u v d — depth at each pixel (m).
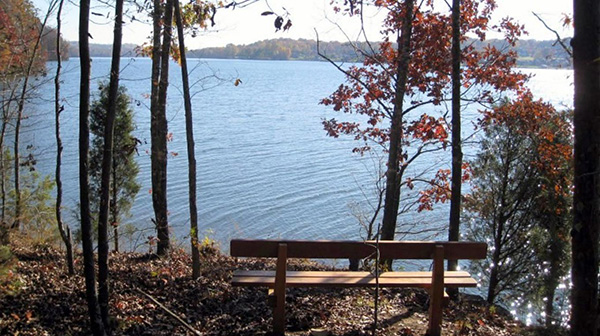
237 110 65.94
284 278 5.66
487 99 12.77
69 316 6.48
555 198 12.93
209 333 5.97
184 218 22.92
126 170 13.03
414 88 12.93
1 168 11.44
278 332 5.75
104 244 5.85
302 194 27.05
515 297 13.67
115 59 5.75
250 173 31.72
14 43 10.46
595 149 4.52
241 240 5.71
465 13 12.52
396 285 5.84
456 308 7.43
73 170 27.80
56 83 8.12
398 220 20.52
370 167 33.16
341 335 5.77
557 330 6.98
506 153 13.52
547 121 13.27
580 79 4.54
